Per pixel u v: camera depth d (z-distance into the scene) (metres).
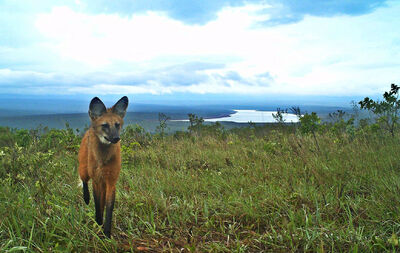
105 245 3.03
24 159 4.92
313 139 7.86
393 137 7.48
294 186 4.57
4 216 3.21
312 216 3.68
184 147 8.45
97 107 3.45
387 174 4.79
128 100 3.74
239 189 4.80
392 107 7.40
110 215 3.26
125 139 8.94
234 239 3.29
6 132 8.54
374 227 3.31
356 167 5.23
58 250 2.73
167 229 3.46
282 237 3.18
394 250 2.70
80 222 3.26
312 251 2.97
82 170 3.84
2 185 4.27
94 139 3.38
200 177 5.55
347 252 2.89
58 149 7.36
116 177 3.43
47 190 3.97
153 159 6.77
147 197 4.21
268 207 3.98
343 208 3.84
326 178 4.87
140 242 3.18
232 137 9.91
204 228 3.54
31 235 2.74
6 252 2.55
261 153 6.88
